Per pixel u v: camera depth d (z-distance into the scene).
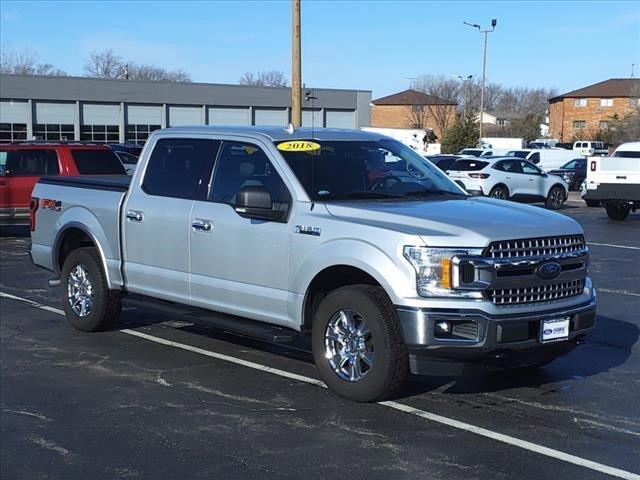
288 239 6.15
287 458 4.87
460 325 5.33
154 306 7.35
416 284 5.38
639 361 7.12
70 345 7.76
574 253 5.80
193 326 8.57
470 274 5.32
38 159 16.28
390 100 86.69
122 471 4.71
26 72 91.31
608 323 8.73
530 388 6.28
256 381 6.50
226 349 7.56
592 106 87.12
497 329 5.34
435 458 4.85
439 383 6.39
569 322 5.72
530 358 5.65
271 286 6.32
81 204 8.17
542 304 5.60
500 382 6.43
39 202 8.79
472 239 5.36
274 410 5.76
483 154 39.84
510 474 4.61
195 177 7.08
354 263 5.66
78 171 16.34
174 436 5.27
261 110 64.44
